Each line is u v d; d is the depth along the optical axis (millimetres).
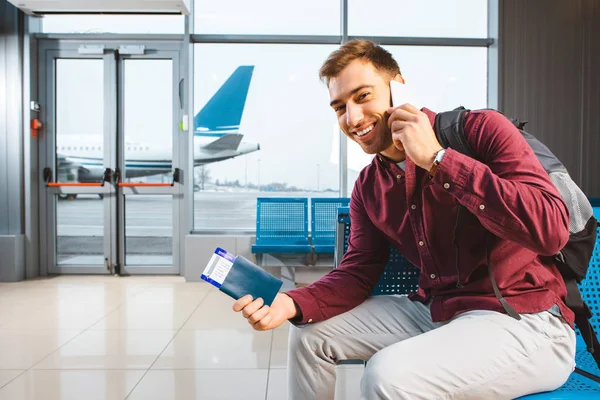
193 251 4230
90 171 4625
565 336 813
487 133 811
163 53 4555
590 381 895
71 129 4605
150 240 5539
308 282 4090
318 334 981
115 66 4555
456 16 4641
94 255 4867
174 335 2598
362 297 1048
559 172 857
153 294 3674
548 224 696
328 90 940
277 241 4125
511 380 766
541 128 4477
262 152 4680
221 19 4590
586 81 4477
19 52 4352
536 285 841
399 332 991
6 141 4344
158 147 4625
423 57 4648
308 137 4684
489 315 824
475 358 749
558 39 4457
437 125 856
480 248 868
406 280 1315
